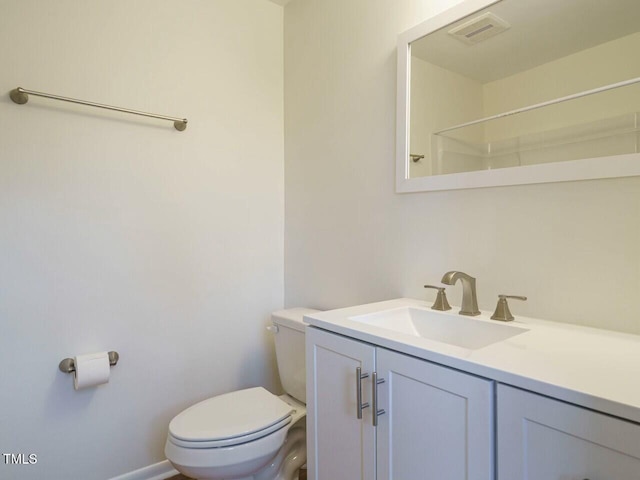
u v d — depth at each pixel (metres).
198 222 1.82
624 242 0.95
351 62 1.68
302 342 1.64
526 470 0.66
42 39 1.43
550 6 1.08
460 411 0.76
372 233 1.60
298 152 1.99
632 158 0.93
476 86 1.23
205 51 1.83
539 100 1.10
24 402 1.41
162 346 1.73
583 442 0.59
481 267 1.24
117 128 1.60
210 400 1.53
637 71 0.93
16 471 1.40
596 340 0.88
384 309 1.25
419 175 1.40
